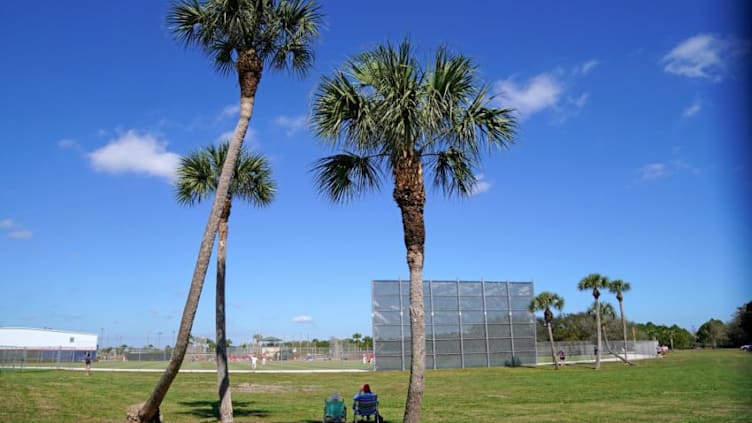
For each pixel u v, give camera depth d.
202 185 19.72
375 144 12.90
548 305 52.44
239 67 14.90
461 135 12.38
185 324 13.38
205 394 28.27
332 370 49.59
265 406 22.75
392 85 12.20
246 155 20.25
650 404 22.12
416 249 12.69
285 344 74.56
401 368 48.59
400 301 49.94
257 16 15.09
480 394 28.22
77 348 67.19
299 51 16.12
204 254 13.60
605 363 58.22
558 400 24.50
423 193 12.94
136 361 66.94
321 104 12.96
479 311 52.78
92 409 20.47
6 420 17.19
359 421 17.00
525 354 53.47
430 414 20.05
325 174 14.36
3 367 49.12
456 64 12.38
